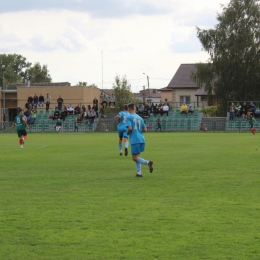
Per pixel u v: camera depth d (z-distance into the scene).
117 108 70.88
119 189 13.65
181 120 61.94
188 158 22.38
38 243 8.35
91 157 23.66
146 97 157.38
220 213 10.39
